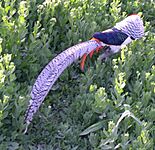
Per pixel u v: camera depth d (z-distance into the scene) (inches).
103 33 195.6
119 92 174.7
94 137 164.6
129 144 159.8
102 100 170.9
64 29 211.9
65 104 185.9
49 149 165.5
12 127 165.2
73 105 180.1
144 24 240.5
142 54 205.3
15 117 163.2
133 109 177.6
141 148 154.4
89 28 210.2
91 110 174.4
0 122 155.9
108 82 193.9
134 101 185.3
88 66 201.3
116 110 174.9
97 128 170.1
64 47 206.2
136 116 173.9
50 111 179.6
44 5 214.2
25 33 189.9
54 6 211.9
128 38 199.6
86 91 186.4
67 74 192.5
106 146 159.6
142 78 192.7
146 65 202.5
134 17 203.6
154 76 192.2
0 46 175.3
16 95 166.9
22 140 164.4
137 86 185.3
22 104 161.8
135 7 243.3
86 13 215.9
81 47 188.9
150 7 248.8
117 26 200.8
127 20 201.6
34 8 212.2
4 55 174.9
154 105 181.0
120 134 168.4
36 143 168.6
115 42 196.1
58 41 210.5
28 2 206.5
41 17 211.9
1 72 164.1
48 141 169.9
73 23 210.4
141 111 176.4
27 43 195.8
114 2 227.8
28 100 163.6
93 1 227.9
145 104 180.7
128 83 193.5
